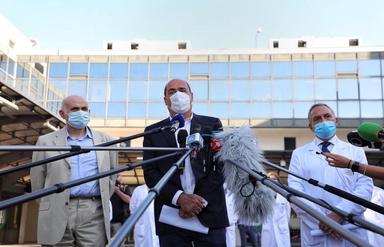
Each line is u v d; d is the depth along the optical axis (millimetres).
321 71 28000
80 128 4594
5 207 1857
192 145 3498
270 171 6230
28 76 28172
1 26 27891
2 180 16250
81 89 28438
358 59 27906
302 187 4156
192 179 3629
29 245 20859
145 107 28234
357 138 3955
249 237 10227
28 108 11406
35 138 14602
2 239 21438
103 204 4453
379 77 27578
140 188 7055
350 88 27656
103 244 4449
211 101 28078
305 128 27547
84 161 4461
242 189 3434
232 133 3516
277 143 27797
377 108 27219
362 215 3904
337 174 4059
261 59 28375
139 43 33281
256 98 28031
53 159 2742
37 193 2045
